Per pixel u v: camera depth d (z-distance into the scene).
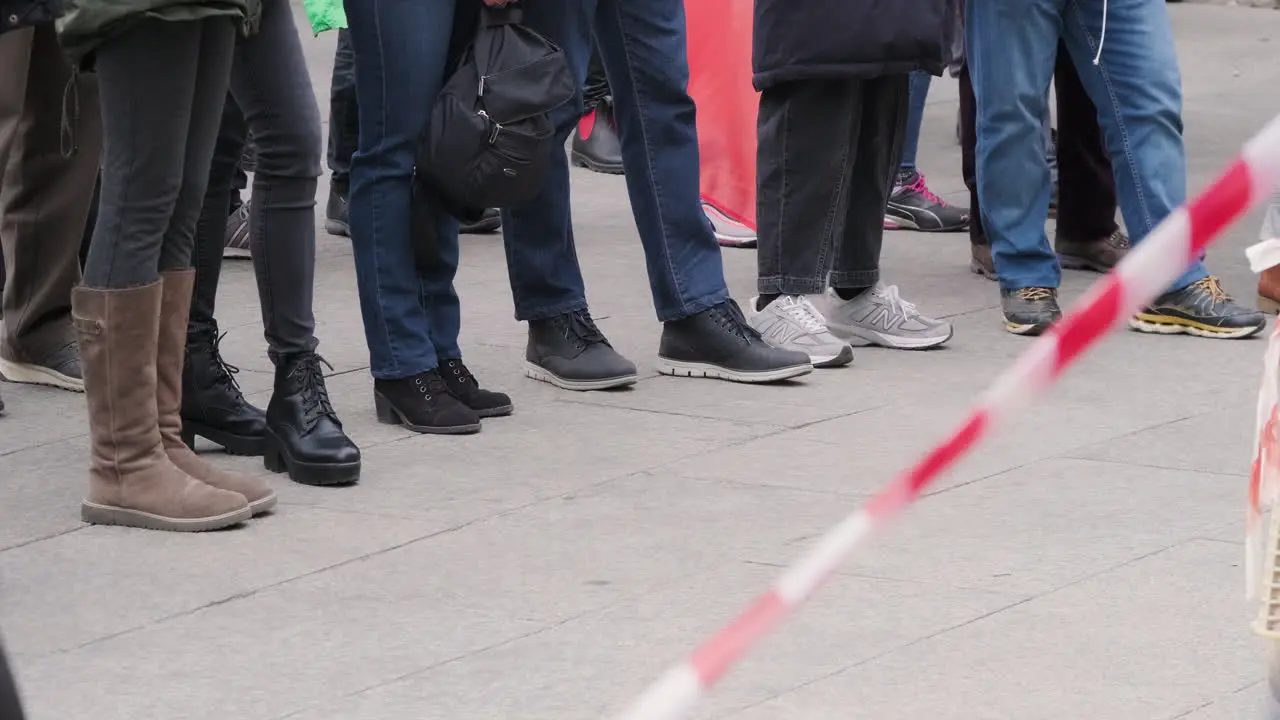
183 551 7.90
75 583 7.53
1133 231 12.02
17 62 9.90
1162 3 11.87
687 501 8.49
